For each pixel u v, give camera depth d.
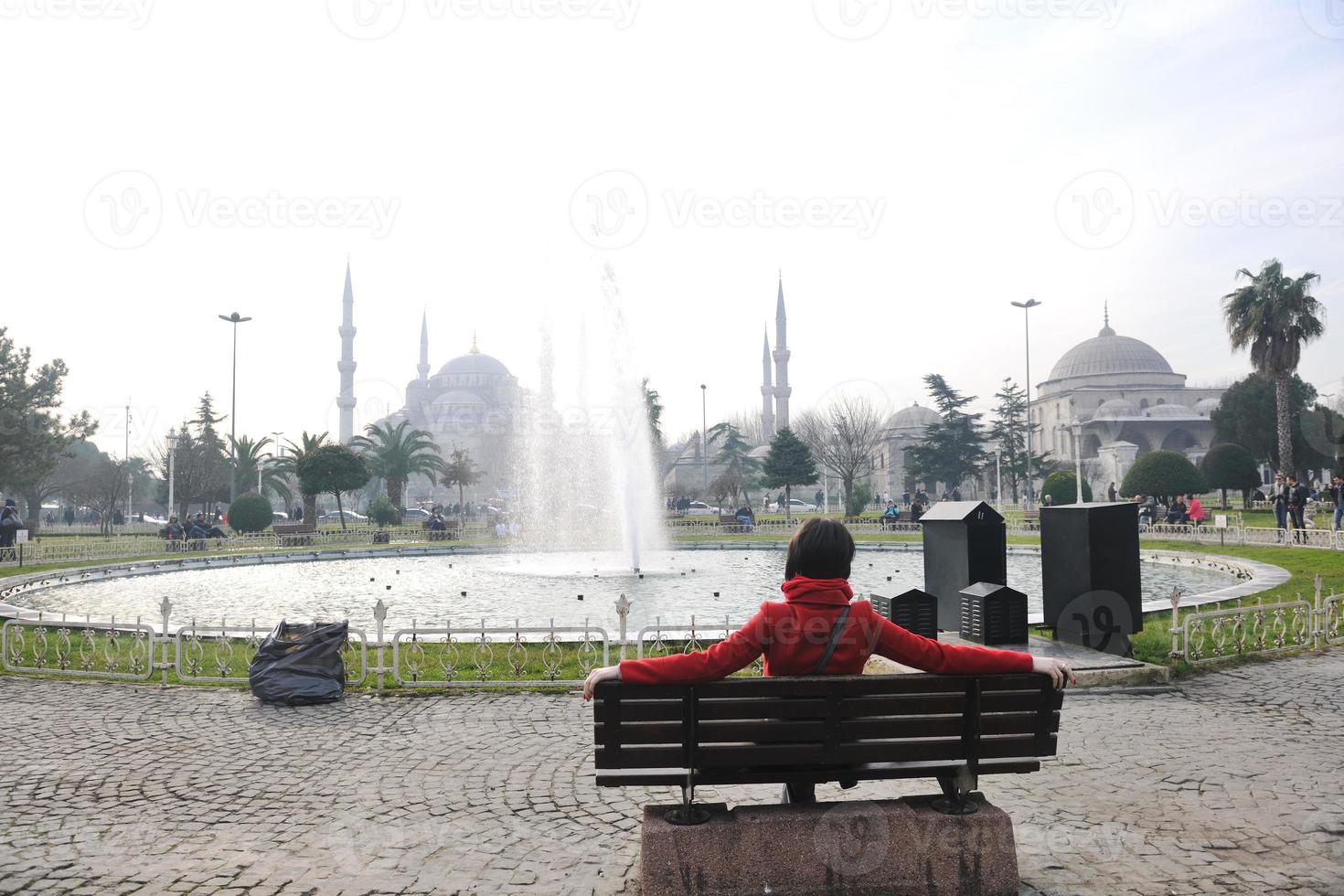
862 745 3.54
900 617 9.20
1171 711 7.50
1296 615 10.48
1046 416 93.00
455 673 8.98
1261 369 37.97
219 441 59.00
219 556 26.91
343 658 9.45
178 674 8.94
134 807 5.30
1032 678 3.62
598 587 17.83
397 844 4.70
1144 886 4.07
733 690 3.48
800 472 51.34
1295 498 27.06
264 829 4.93
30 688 8.74
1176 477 41.09
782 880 3.55
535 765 6.13
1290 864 4.32
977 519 10.07
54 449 36.56
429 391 122.56
